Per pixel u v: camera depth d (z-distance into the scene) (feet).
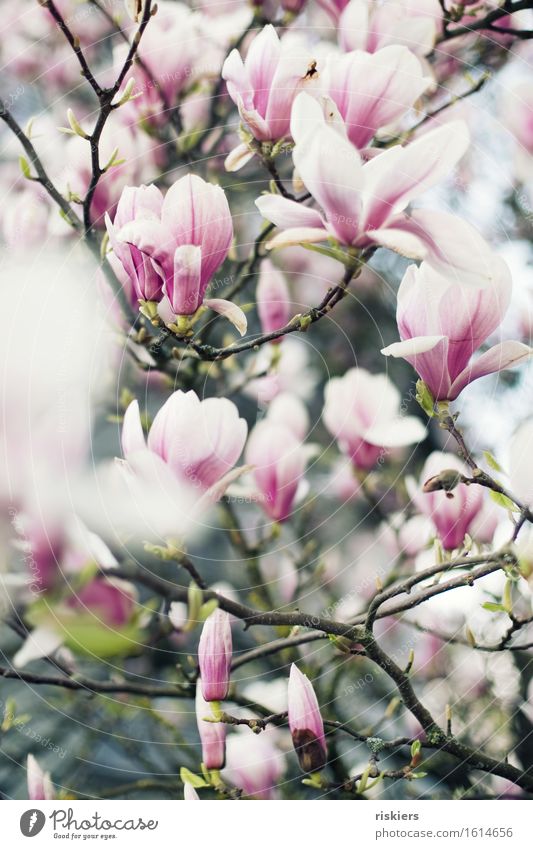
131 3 3.74
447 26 4.07
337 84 3.44
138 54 4.03
